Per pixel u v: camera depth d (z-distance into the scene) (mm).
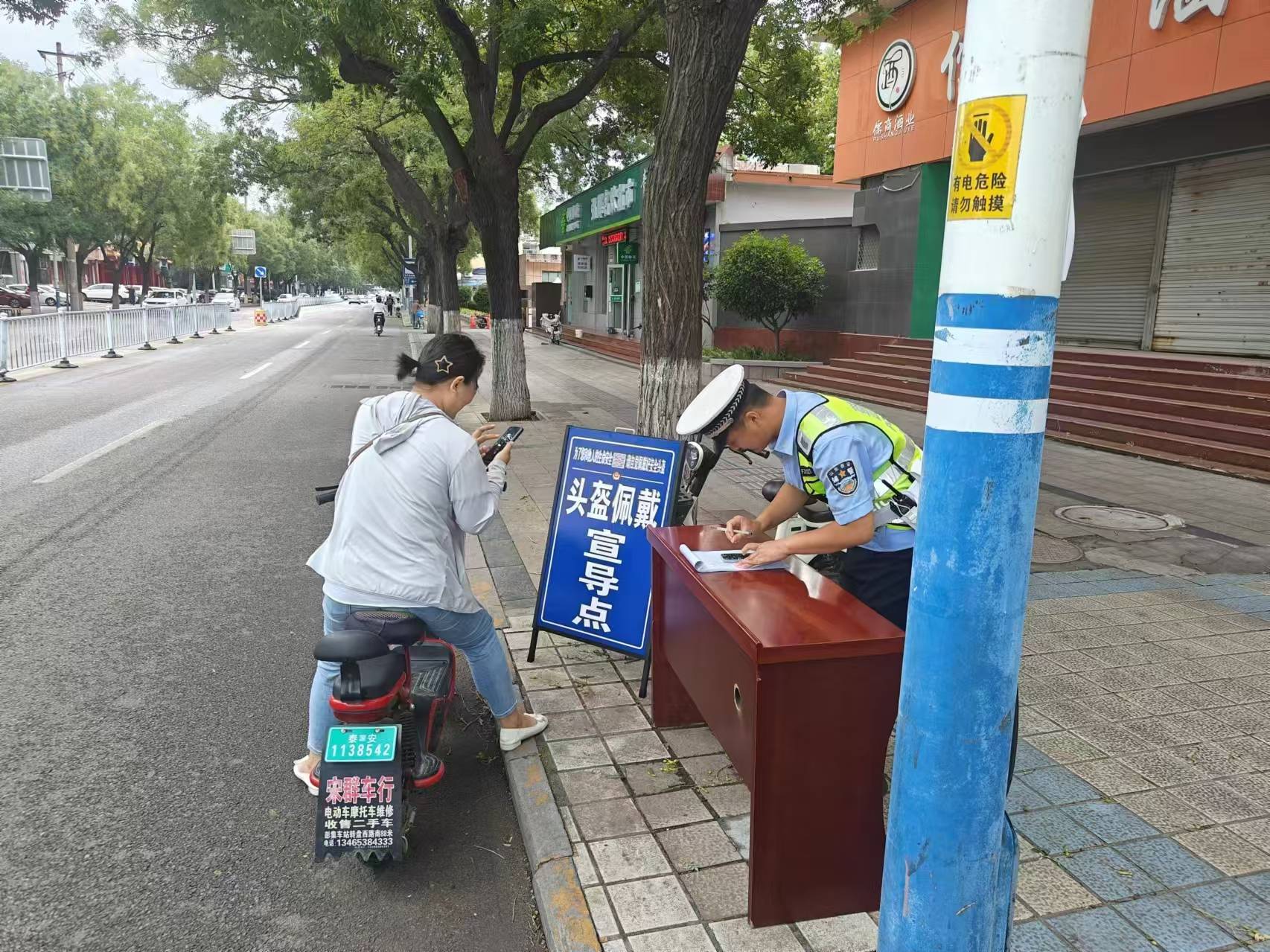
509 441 3457
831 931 2490
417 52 10242
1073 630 4703
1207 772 3293
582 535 4195
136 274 72625
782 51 10859
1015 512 1628
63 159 32250
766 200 19141
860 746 2391
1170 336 12008
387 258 51531
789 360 16734
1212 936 2436
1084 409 10523
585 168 23375
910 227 15188
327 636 2676
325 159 24750
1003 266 1538
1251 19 9367
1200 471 8711
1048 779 3238
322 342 29062
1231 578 5648
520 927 2662
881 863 2486
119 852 2939
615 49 10703
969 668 1675
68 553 6047
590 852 2846
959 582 1652
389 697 2746
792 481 2932
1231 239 11055
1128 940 2422
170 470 8648
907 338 15328
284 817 3168
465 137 18875
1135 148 12000
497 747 3713
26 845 2953
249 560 5988
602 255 28891
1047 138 1504
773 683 2295
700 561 2965
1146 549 6270
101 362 19656
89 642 4605
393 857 2758
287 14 8633
